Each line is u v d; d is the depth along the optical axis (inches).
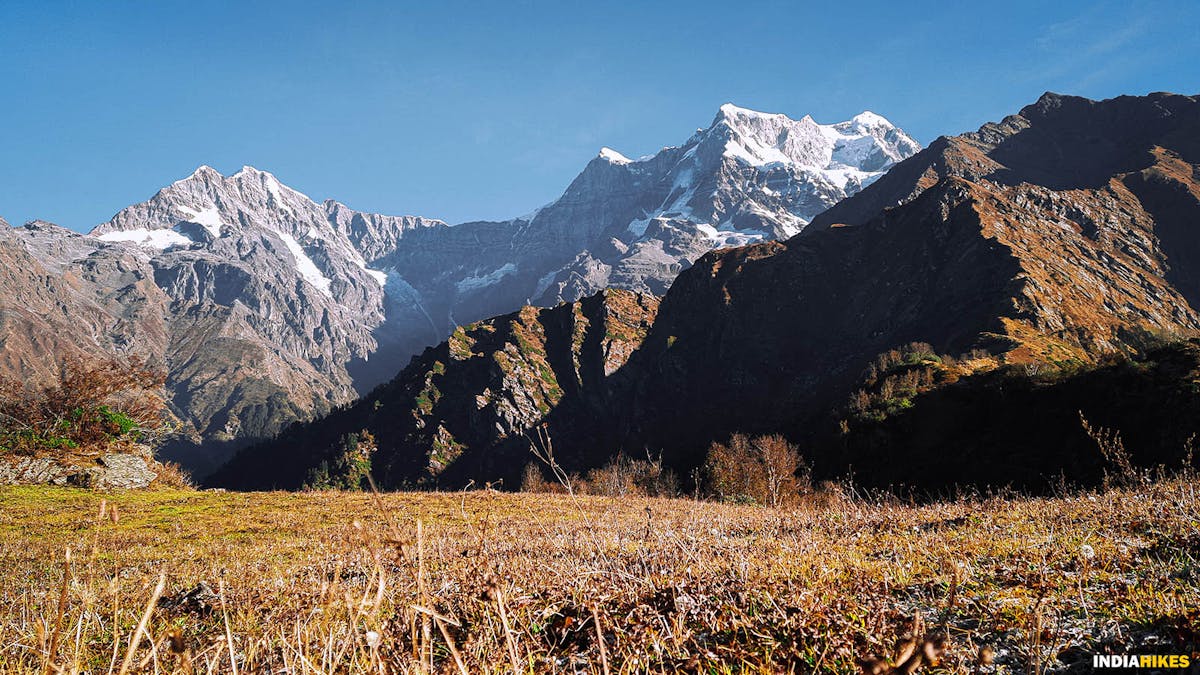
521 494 1243.8
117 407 1552.7
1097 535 247.4
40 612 206.1
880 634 136.7
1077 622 140.4
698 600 175.3
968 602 157.8
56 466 1305.4
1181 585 154.3
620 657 141.7
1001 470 2095.2
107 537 743.1
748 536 355.9
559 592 196.1
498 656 134.1
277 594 264.8
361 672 108.5
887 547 265.0
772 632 147.6
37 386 1439.5
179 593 297.6
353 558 268.5
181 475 1574.8
